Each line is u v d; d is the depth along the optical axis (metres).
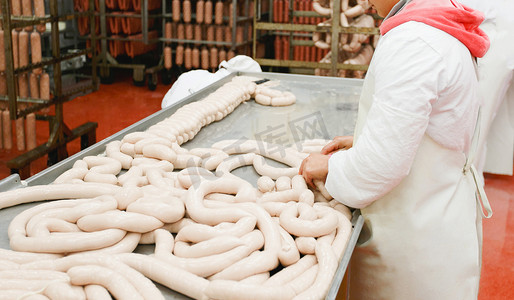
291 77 3.24
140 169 1.78
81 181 1.69
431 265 1.58
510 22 3.57
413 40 1.32
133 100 6.71
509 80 3.82
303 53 6.89
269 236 1.36
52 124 4.40
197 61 7.20
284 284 1.21
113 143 2.00
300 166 1.75
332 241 1.40
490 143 4.35
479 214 1.82
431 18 1.34
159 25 8.27
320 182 1.66
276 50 7.10
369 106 1.53
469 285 1.65
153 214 1.41
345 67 5.49
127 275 1.20
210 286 1.15
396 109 1.32
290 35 6.82
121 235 1.35
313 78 3.21
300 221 1.40
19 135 4.20
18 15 4.06
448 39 1.35
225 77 3.10
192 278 1.19
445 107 1.41
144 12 7.09
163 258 1.28
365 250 1.62
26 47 4.04
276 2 6.84
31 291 1.13
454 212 1.57
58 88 4.38
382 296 1.65
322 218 1.42
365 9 5.39
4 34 3.80
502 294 2.82
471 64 1.43
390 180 1.38
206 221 1.42
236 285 1.13
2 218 1.50
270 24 5.69
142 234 1.42
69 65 7.22
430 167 1.49
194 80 3.28
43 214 1.42
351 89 3.10
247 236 1.32
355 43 5.52
